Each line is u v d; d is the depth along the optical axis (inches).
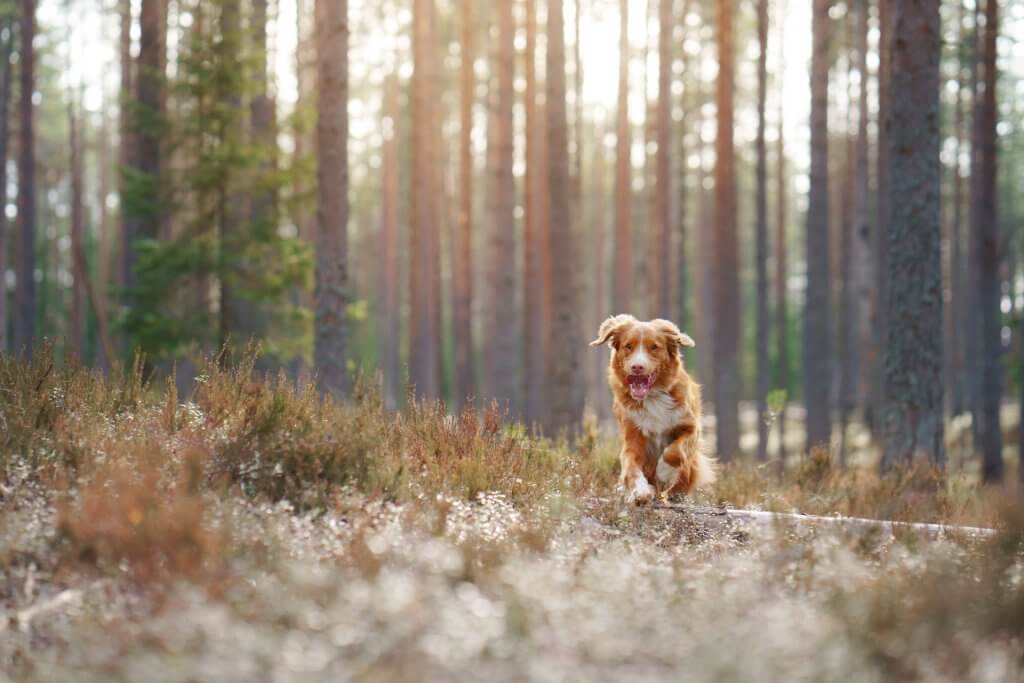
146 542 183.3
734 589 179.5
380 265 1716.3
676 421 313.0
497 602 167.3
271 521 202.5
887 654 159.6
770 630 151.0
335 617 150.5
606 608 162.7
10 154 1592.0
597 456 358.9
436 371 1222.9
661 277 1230.3
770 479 383.2
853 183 1323.8
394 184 1524.4
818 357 972.6
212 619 142.0
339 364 557.3
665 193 1219.2
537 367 1081.4
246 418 264.7
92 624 158.2
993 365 847.1
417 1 1105.4
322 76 559.2
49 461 241.4
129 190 732.0
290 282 728.3
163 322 709.9
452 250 1513.3
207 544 185.0
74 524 190.1
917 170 483.2
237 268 724.7
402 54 1523.1
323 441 257.6
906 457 476.7
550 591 169.9
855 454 562.3
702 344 1717.5
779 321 1359.5
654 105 1477.6
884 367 492.4
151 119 756.0
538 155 1290.6
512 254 881.5
